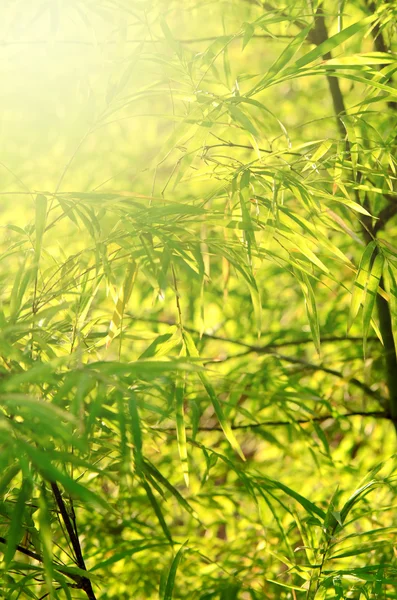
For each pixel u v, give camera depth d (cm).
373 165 234
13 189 291
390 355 254
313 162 215
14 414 193
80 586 207
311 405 275
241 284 294
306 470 278
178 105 318
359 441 282
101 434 217
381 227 253
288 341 291
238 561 256
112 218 211
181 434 210
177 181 207
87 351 210
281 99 327
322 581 215
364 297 209
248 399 279
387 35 253
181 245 207
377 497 257
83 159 306
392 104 257
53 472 180
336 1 250
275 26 271
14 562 199
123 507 249
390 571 215
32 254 206
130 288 204
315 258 209
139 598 246
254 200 213
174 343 212
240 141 265
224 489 259
